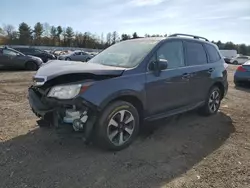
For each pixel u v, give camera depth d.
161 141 4.20
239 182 3.03
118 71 3.69
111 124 3.60
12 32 82.75
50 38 89.94
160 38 4.61
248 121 5.46
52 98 3.40
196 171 3.27
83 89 3.30
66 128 3.46
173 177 3.11
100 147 3.80
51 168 3.22
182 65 4.76
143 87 3.89
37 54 21.78
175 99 4.54
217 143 4.20
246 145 4.14
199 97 5.23
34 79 3.78
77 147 3.82
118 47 4.77
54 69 3.68
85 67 3.66
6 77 11.80
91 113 3.40
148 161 3.49
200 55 5.35
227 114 5.99
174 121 5.29
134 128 3.90
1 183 2.88
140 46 4.44
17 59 15.66
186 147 4.00
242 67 10.15
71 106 3.39
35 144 3.89
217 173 3.23
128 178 3.06
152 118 4.20
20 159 3.43
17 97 7.20
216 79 5.61
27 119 5.07
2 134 4.25
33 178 2.99
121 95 3.59
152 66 4.10
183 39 4.97
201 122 5.29
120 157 3.58
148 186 2.91
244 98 8.05
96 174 3.12
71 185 2.88
